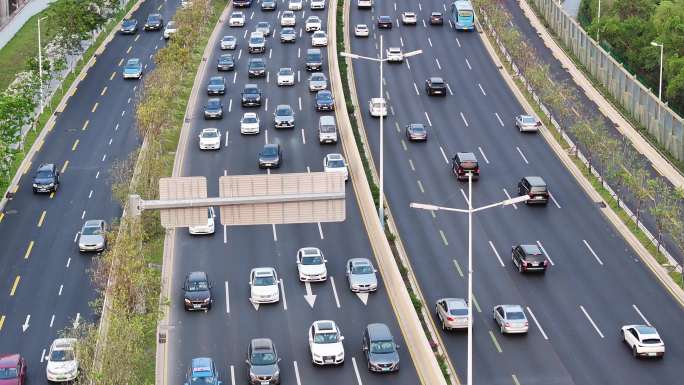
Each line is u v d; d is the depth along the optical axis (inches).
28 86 5369.1
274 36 6801.2
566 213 4446.4
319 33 6594.5
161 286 3742.6
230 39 6540.4
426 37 6712.6
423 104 5669.3
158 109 4869.6
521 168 4894.2
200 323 3540.8
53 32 6752.0
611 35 6279.5
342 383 3171.8
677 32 5905.5
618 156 4658.0
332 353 3243.1
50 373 3174.2
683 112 5418.3
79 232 4261.8
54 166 4712.1
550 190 4662.9
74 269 3966.5
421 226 4301.2
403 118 5472.4
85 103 5689.0
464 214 4414.4
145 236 3932.1
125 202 4143.7
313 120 5462.6
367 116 5492.1
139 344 3270.2
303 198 1988.2
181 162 4931.1
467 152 4931.1
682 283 3865.7
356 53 6412.4
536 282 3863.2
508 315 3484.3
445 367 3265.3
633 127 5378.9
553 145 5157.5
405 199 4542.3
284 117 5339.6
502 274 3917.3
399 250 4094.5
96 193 4626.0
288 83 5925.2
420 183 4709.6
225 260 4003.4
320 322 3356.3
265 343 3235.7
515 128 5359.3
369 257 4020.7
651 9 6624.0
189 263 3976.4
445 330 3489.2
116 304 3225.9
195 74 6131.9
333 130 5132.9
